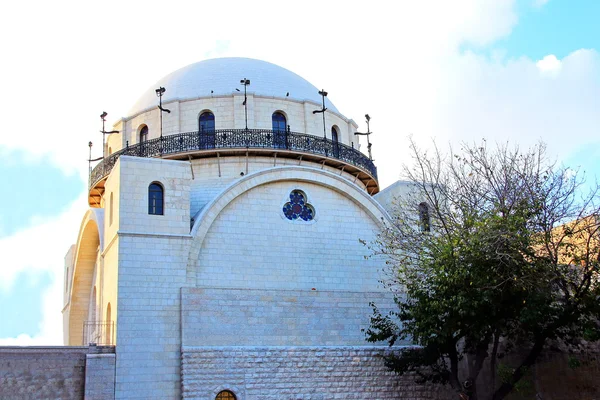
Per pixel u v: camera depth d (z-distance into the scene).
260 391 33.38
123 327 32.19
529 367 32.94
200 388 32.34
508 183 33.50
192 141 42.09
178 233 34.41
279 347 34.34
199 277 34.66
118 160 34.72
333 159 43.72
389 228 37.12
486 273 31.39
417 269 33.88
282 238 37.19
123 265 33.03
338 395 34.72
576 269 33.19
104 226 37.97
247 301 34.62
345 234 38.72
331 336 35.81
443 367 36.94
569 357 36.34
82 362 31.36
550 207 33.06
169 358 32.56
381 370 35.91
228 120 43.47
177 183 35.22
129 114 46.75
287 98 44.78
